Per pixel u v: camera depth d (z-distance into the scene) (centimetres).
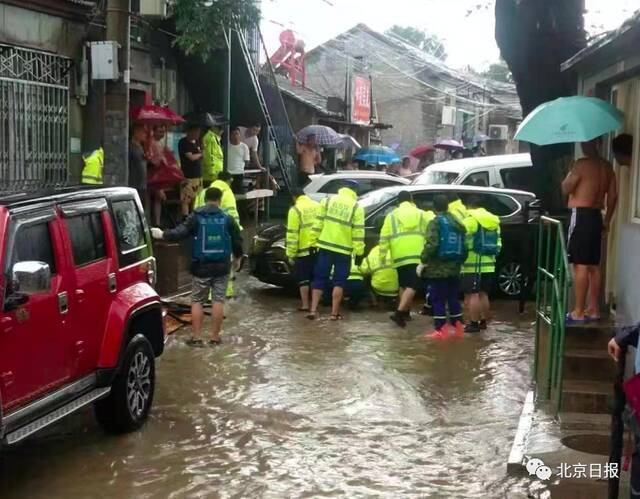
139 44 1495
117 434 700
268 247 1316
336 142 2353
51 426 723
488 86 4453
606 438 668
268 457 659
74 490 592
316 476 623
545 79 1281
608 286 892
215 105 1828
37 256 588
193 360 944
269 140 2081
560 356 720
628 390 449
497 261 1348
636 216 808
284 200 2008
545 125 802
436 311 1088
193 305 1006
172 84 1648
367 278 1275
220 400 802
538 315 849
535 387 835
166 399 802
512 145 4503
